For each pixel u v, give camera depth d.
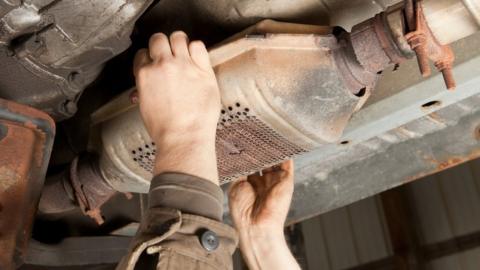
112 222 1.71
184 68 0.93
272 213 1.31
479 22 0.93
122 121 1.15
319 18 1.10
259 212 1.32
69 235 1.65
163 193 0.78
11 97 1.03
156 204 0.78
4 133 1.01
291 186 1.35
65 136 1.47
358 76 0.99
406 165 1.63
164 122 0.88
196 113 0.89
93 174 1.26
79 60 1.02
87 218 1.69
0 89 1.02
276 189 1.33
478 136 1.51
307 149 1.08
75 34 0.95
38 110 1.03
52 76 1.03
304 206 1.82
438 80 1.22
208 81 0.94
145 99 0.91
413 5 0.92
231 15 1.11
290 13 1.09
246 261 1.31
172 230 0.74
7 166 1.02
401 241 5.39
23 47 0.94
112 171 1.21
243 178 1.37
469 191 5.21
